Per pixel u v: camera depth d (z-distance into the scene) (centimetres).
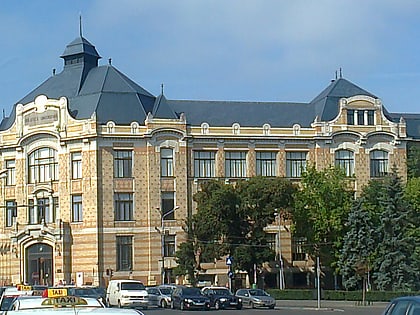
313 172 8488
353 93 9731
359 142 9406
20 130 9275
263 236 8194
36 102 9200
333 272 8725
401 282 7612
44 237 8919
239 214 8162
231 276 7831
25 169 9212
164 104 9156
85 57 9581
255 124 9369
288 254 9044
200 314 5431
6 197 9344
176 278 8725
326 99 9612
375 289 7875
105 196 8744
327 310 5978
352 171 9394
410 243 7744
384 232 7800
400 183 7981
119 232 8744
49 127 9081
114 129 8838
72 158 8956
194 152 9106
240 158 9244
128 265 8738
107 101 9031
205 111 9419
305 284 9056
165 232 8856
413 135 10025
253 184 8212
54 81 9619
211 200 8100
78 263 8775
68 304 1156
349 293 7538
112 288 6309
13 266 9144
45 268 8969
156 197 8888
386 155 9506
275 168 9306
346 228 8325
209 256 8056
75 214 8894
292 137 9319
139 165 8881
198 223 8112
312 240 8488
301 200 8406
